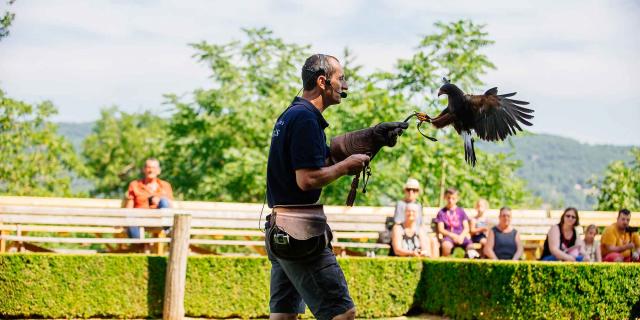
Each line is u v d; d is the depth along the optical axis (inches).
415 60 960.3
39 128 1140.5
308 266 236.7
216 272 506.9
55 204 591.8
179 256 487.5
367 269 528.7
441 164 953.5
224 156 994.7
